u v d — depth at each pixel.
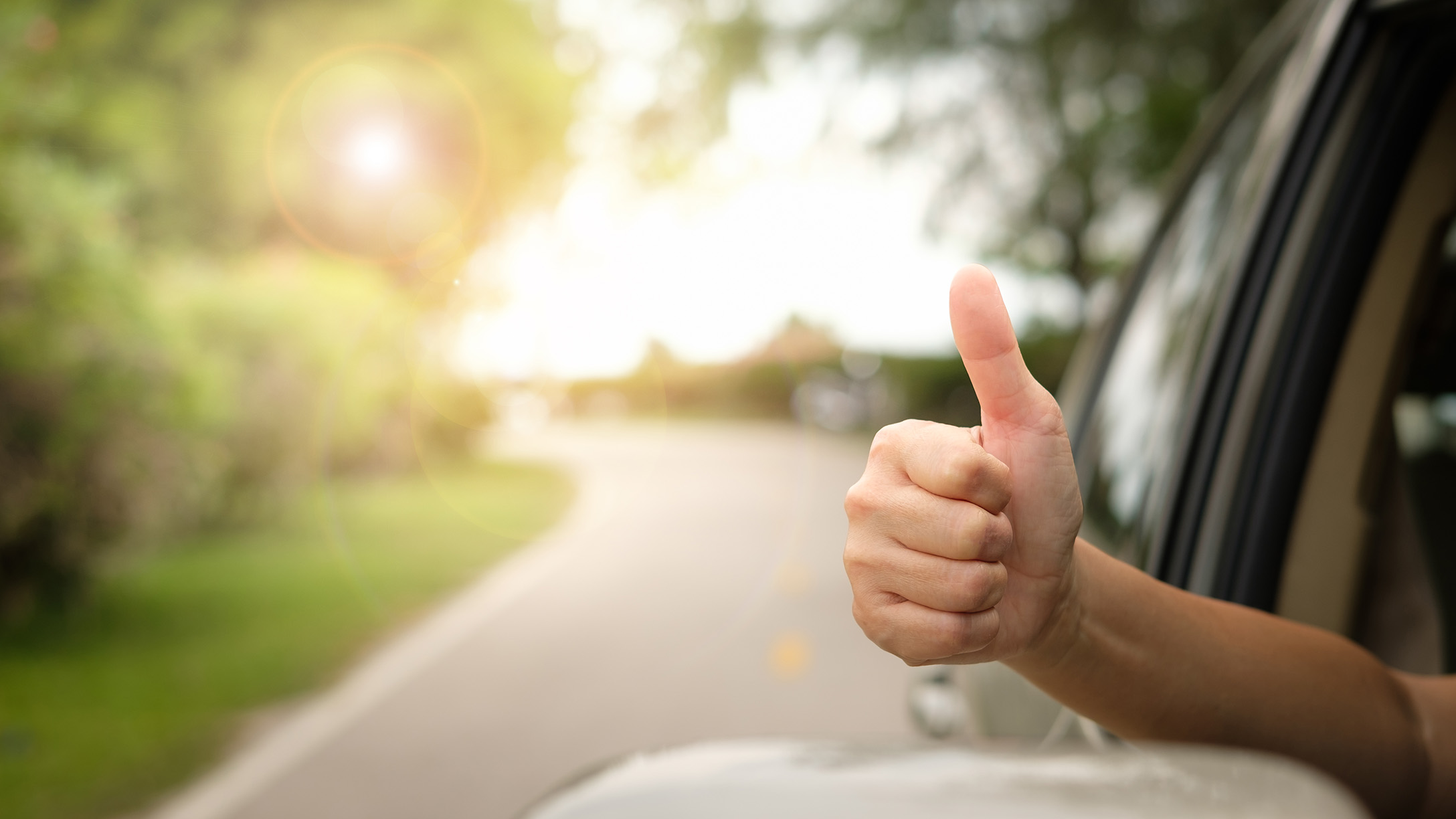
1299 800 0.50
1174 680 0.95
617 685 4.76
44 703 4.60
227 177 13.08
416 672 5.09
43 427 5.52
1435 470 1.40
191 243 12.97
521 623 6.23
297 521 10.44
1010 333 0.83
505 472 17.53
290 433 10.12
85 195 5.93
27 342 5.45
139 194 12.06
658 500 13.41
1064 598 0.89
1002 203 18.75
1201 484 1.40
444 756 3.81
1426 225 1.32
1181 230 2.00
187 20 12.20
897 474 0.83
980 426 0.86
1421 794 1.01
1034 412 0.84
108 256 5.87
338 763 3.76
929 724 2.21
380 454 14.07
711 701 4.46
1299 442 1.31
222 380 6.54
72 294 5.63
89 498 5.75
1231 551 1.30
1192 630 0.97
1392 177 1.32
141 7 11.91
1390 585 1.32
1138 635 0.94
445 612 6.68
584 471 18.25
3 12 6.68
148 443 5.95
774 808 0.50
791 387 38.06
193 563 8.35
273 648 5.65
